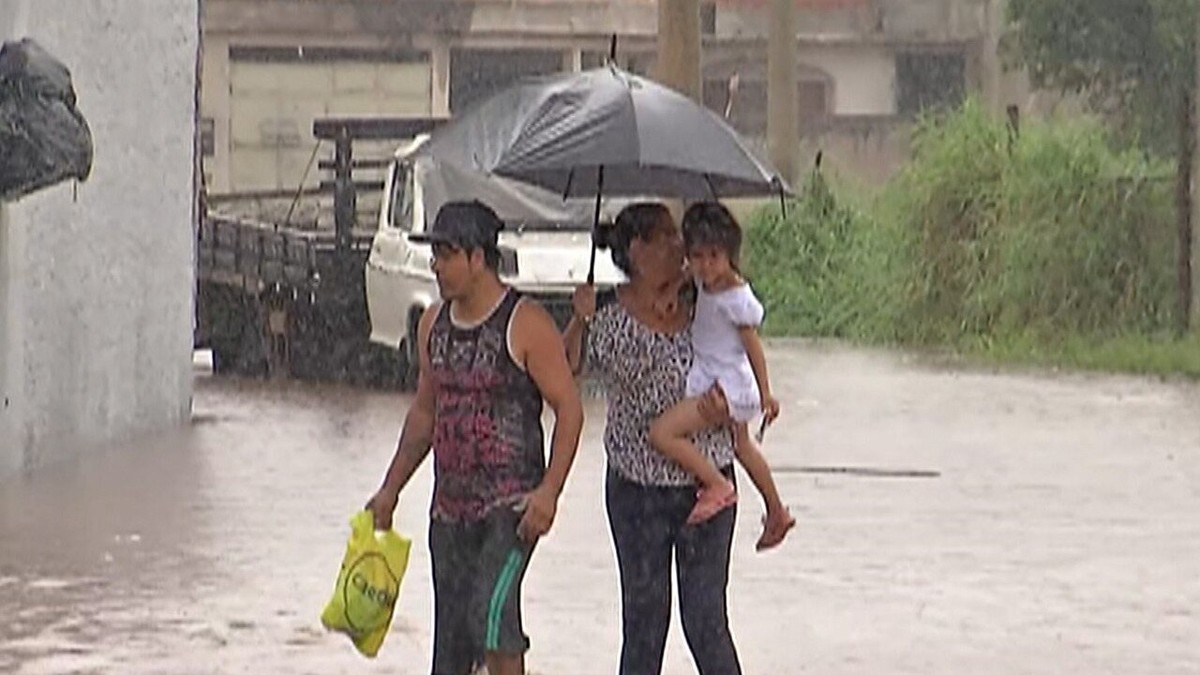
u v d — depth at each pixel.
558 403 22.30
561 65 156.50
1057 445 53.28
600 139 22.38
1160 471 48.12
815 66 161.12
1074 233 87.12
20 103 40.94
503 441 22.39
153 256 53.75
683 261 22.69
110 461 48.03
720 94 159.62
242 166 151.75
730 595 32.97
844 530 39.22
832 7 161.12
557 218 46.47
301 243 69.75
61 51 46.84
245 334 73.56
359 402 63.41
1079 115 116.06
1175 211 85.81
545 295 59.19
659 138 22.48
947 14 160.88
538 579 33.97
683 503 22.67
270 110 152.12
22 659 28.09
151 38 52.81
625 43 155.75
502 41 154.88
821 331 100.69
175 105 54.59
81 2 48.06
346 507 41.38
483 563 22.44
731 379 22.52
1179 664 28.50
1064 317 87.06
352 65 153.25
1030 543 38.00
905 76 161.88
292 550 36.41
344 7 151.88
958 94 159.88
